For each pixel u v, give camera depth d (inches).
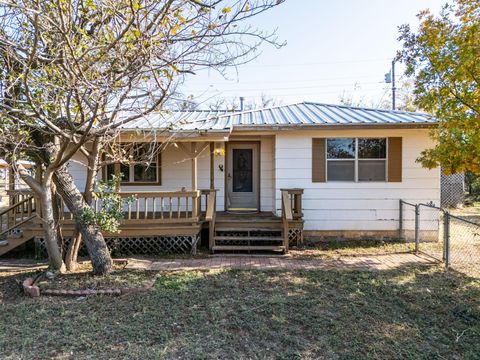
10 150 213.3
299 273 243.9
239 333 152.6
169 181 398.3
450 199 642.2
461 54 229.5
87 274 237.6
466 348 139.6
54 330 156.5
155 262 280.7
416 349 138.2
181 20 166.2
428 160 281.1
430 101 256.8
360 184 362.6
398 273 242.5
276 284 219.3
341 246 339.9
